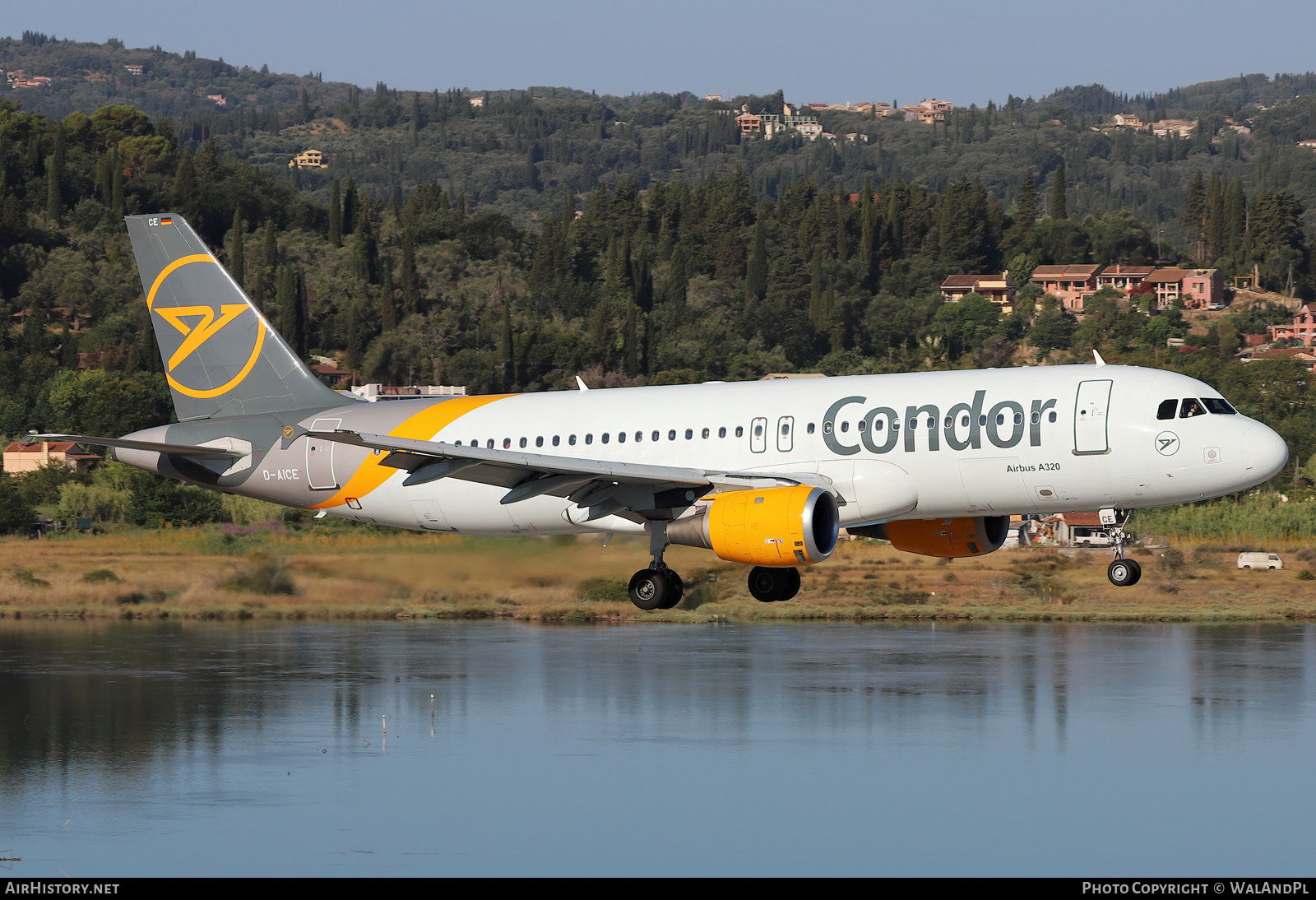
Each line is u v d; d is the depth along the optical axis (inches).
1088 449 4392.2
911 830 3149.6
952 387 4606.3
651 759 3875.5
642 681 5251.0
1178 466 4325.8
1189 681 5206.7
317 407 5452.8
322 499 5408.5
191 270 5546.3
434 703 4771.2
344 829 3189.0
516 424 5108.3
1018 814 3275.1
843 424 4648.1
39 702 4785.9
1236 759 3814.0
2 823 3235.7
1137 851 2977.4
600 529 5002.5
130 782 3617.1
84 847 3058.6
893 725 4340.6
